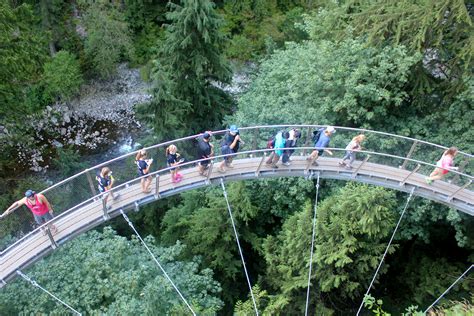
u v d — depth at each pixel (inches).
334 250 570.9
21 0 1100.5
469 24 573.6
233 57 1246.9
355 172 570.6
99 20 1095.0
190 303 551.8
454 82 652.7
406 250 735.7
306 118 687.7
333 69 657.6
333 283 582.9
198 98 846.5
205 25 745.0
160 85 706.8
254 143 645.3
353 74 644.7
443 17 611.5
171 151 509.4
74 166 817.5
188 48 784.9
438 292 644.1
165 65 794.2
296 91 723.4
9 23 728.3
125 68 1278.3
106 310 494.6
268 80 821.9
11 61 719.1
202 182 549.3
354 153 558.6
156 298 490.3
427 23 584.1
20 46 751.7
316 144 535.2
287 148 520.7
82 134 1143.0
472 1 626.8
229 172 560.1
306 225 585.3
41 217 471.5
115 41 1129.4
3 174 995.3
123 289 508.7
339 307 661.3
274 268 622.8
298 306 605.3
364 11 669.3
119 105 1210.6
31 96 1115.3
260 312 583.5
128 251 560.1
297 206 687.7
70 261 535.8
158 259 577.9
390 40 681.6
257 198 708.0
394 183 566.3
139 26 1270.9
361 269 583.8
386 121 695.1
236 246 694.5
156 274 563.5
